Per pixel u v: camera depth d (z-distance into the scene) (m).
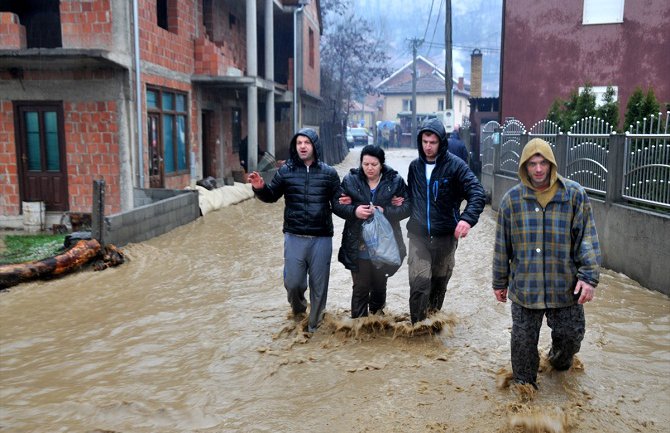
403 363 4.90
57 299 6.86
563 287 4.10
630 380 4.50
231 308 6.50
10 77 12.12
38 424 3.97
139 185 12.70
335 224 12.54
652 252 7.13
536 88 19.70
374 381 4.56
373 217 5.39
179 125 15.71
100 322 6.06
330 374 4.71
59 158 12.35
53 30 13.62
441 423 3.89
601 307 6.39
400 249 5.72
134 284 7.51
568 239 4.07
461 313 6.19
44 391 4.47
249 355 5.14
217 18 19.11
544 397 4.20
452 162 5.30
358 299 5.70
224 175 19.55
